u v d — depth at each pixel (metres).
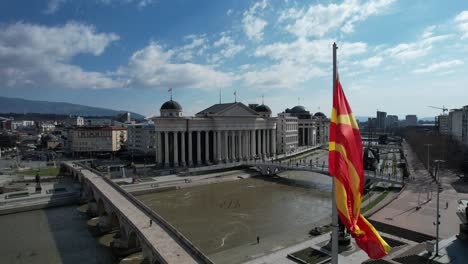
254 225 68.25
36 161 177.50
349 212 20.88
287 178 125.06
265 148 167.38
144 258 48.38
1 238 64.75
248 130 154.00
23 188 103.75
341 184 21.00
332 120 22.11
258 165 132.62
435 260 42.44
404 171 113.94
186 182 110.06
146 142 189.50
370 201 78.50
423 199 74.94
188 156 136.50
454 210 65.75
